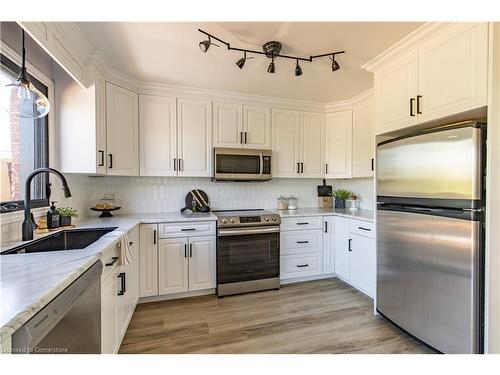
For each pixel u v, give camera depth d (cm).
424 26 168
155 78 261
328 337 196
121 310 180
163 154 279
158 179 308
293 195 370
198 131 292
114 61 220
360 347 183
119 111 246
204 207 313
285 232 302
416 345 185
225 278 271
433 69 171
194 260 266
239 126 309
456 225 154
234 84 277
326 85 281
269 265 288
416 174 180
